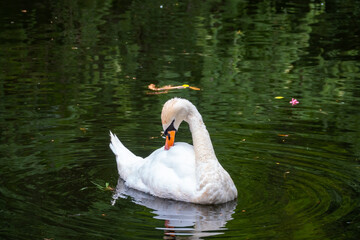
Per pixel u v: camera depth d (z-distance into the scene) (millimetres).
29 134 11812
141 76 16156
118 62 17547
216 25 22422
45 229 7852
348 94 14680
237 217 8391
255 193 9273
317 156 10820
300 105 13867
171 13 24422
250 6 25641
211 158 9188
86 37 20594
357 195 9070
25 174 9938
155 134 12062
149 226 8055
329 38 20625
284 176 9953
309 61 17844
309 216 8320
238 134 12016
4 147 11094
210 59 18000
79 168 10383
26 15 23609
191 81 15742
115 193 9500
